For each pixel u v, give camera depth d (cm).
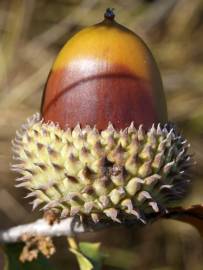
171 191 10
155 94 10
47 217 11
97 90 10
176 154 10
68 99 10
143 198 9
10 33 22
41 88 21
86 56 10
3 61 22
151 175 9
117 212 9
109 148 9
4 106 21
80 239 23
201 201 22
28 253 11
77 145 9
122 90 10
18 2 22
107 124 10
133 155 9
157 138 9
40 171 9
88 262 11
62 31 23
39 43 23
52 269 12
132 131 9
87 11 23
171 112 23
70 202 9
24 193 22
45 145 9
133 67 10
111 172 9
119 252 23
